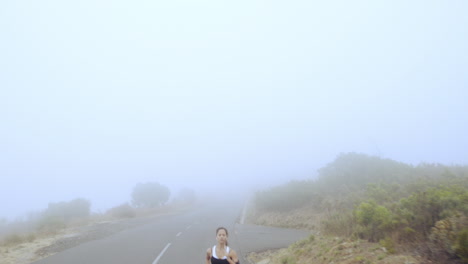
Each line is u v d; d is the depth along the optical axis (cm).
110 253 1208
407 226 712
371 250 689
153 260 1086
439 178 1521
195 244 1424
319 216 1845
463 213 630
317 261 796
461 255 517
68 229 2039
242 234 1747
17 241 1457
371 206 833
